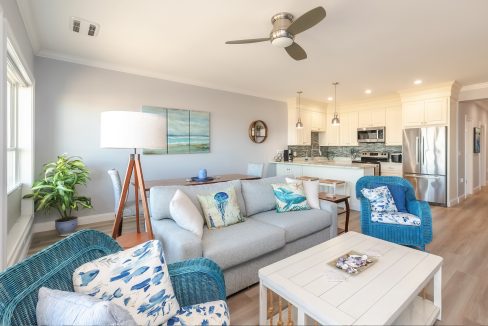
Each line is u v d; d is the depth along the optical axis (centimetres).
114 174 296
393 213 279
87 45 317
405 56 347
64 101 357
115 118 181
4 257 174
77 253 111
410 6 229
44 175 341
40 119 340
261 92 569
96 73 380
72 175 320
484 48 320
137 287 104
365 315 116
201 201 235
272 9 235
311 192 302
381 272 154
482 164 721
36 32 284
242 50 331
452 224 374
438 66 388
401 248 189
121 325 68
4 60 173
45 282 90
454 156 517
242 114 565
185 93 473
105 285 101
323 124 715
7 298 77
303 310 128
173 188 240
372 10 235
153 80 433
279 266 162
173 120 457
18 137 308
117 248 131
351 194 452
